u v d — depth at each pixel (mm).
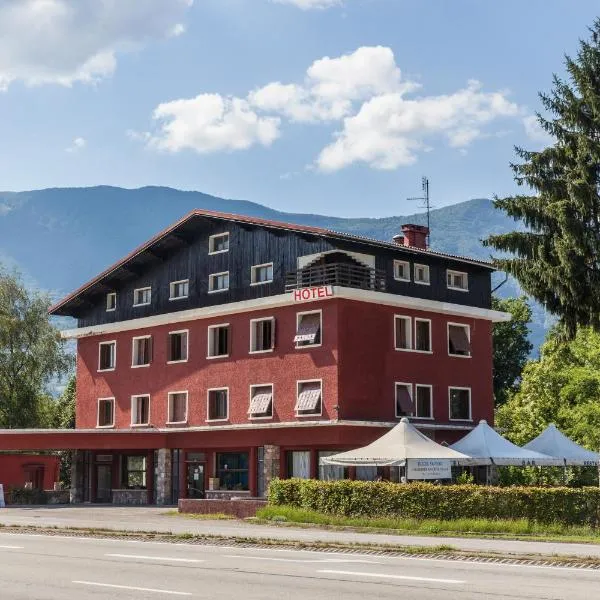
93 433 52250
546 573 15906
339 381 46000
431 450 36906
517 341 79812
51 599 12422
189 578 14734
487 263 53750
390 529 28250
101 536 25062
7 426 69625
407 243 54875
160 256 56562
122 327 57812
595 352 54844
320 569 16141
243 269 51656
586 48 38156
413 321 50062
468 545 22141
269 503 34969
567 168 37969
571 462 41344
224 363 51875
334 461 37625
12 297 72000
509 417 68375
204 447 52094
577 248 36406
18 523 31047
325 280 47469
